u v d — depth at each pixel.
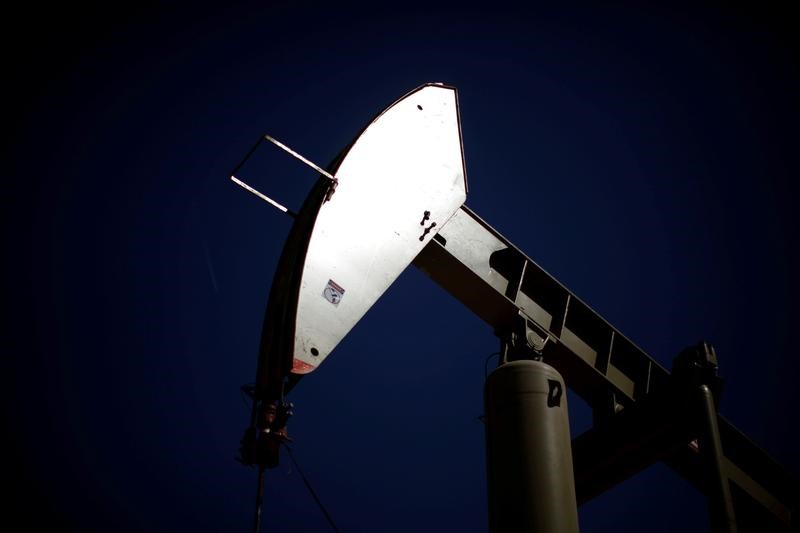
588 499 11.05
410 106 10.17
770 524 12.24
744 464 12.27
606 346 11.13
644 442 10.26
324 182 9.24
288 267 8.94
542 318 10.64
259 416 8.26
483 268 10.20
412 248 9.34
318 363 8.22
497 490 8.09
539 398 8.49
